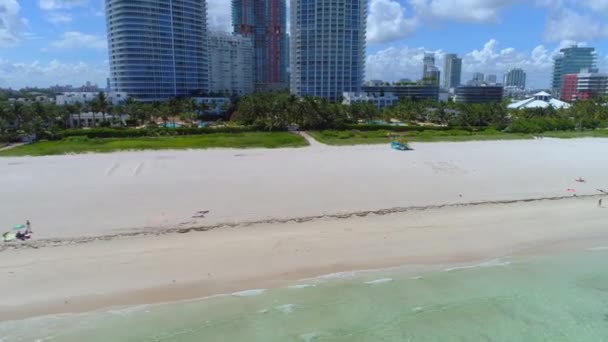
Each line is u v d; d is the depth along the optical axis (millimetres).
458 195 36281
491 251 26094
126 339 17812
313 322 19328
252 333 18453
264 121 84500
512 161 51281
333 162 50938
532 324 19922
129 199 34688
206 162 50844
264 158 53906
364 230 28578
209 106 129500
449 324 19594
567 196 36188
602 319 20375
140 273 22484
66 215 30625
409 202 34312
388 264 24250
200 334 18266
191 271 22844
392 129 87812
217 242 26312
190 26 165500
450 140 71750
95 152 58438
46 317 18938
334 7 167125
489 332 19219
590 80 197625
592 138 74438
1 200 34188
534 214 31922
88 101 114875
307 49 173250
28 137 69000
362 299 21094
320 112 87438
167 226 28656
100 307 19734
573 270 24266
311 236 27438
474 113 96688
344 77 175500
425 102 133750
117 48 154500
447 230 28797
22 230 27656
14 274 21938
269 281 22219
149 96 157750
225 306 20172
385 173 44500
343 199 35031
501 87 187875
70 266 22938
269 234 27656
